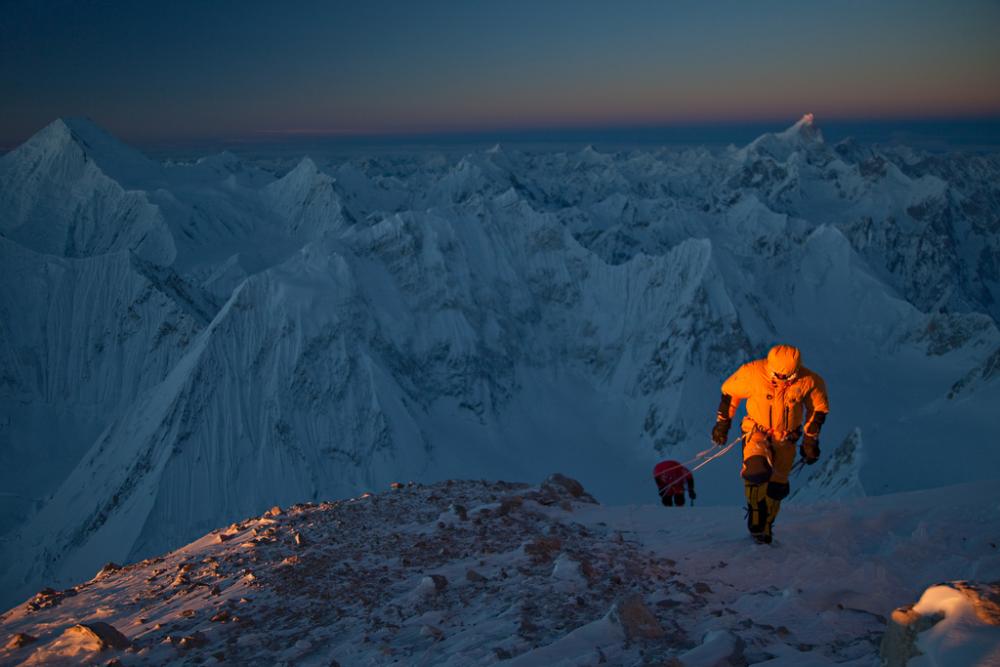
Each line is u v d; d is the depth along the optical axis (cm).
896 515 841
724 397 773
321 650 611
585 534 888
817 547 755
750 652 474
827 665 435
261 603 756
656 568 708
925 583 614
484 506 1017
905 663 291
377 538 950
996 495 823
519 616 602
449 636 584
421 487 1312
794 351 716
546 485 1204
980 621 273
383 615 668
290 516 1203
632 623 529
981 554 656
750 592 633
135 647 675
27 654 725
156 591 895
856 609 561
